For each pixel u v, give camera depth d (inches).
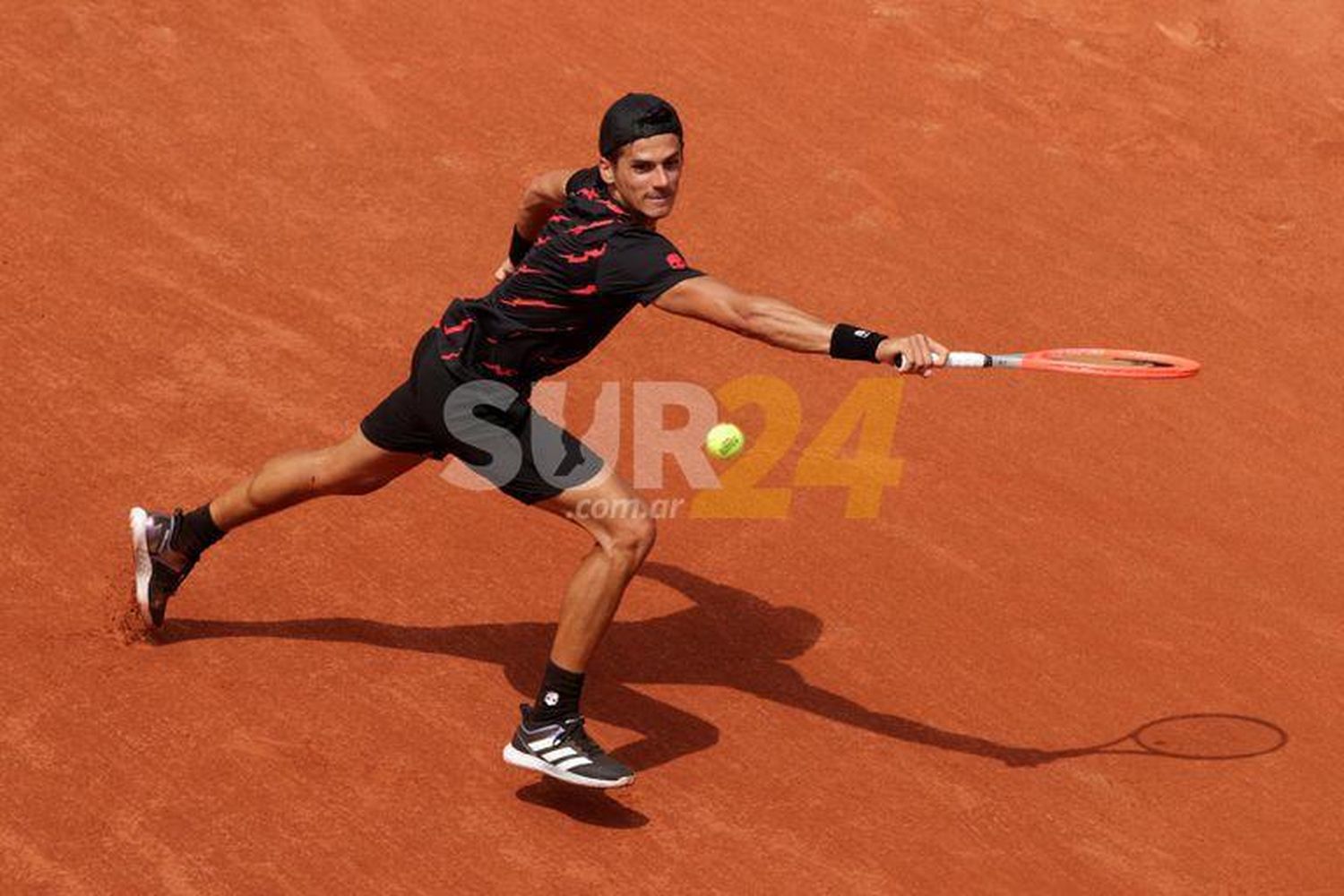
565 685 856.9
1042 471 1224.8
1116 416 1302.9
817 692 992.2
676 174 837.2
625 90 1604.3
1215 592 1125.1
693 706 971.3
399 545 1065.5
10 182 1363.2
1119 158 1669.5
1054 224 1546.5
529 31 1662.2
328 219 1376.7
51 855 815.1
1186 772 957.2
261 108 1492.4
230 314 1256.8
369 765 893.8
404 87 1549.0
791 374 1285.7
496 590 1039.0
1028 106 1718.8
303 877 818.8
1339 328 1476.4
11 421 1124.5
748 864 859.4
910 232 1491.1
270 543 1054.4
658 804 893.2
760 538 1117.1
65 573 1003.3
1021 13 1868.8
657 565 1082.7
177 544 940.0
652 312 1331.2
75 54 1521.9
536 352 861.2
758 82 1663.4
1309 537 1204.5
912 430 1245.1
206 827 841.5
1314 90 1840.6
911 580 1095.6
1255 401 1357.0
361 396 1193.4
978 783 932.6
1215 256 1547.7
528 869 839.1
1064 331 1401.3
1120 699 1013.8
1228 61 1859.0
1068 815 916.6
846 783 924.0
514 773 903.1
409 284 1317.7
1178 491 1230.9
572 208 849.5
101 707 910.4
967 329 1380.4
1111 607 1095.0
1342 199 1664.6
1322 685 1045.8
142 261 1299.2
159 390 1173.1
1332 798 950.4
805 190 1518.2
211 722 909.2
